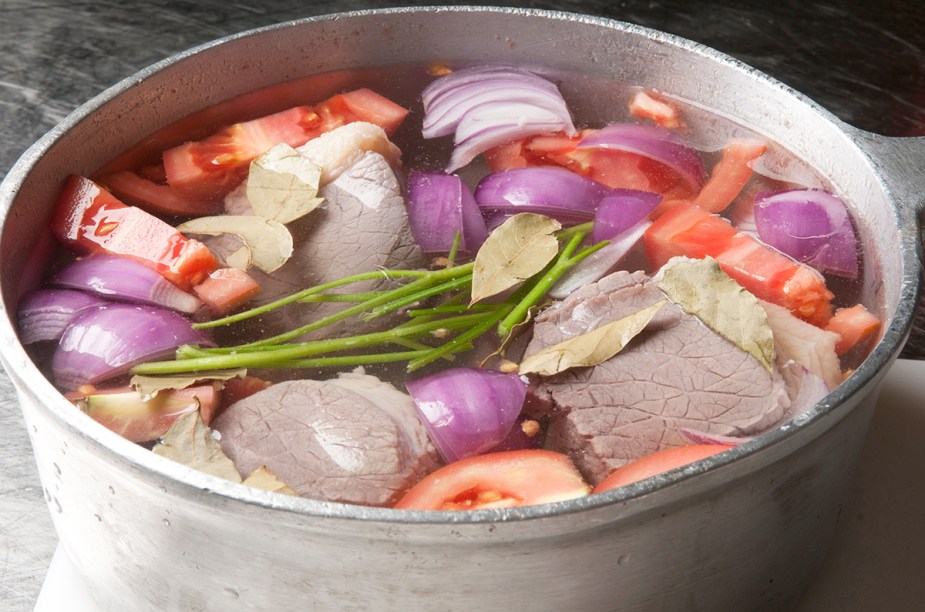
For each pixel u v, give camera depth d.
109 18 1.03
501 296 0.69
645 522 0.59
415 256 0.71
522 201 0.73
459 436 0.64
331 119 0.78
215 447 0.63
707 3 1.05
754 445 0.58
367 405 0.64
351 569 0.58
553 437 0.65
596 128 0.78
